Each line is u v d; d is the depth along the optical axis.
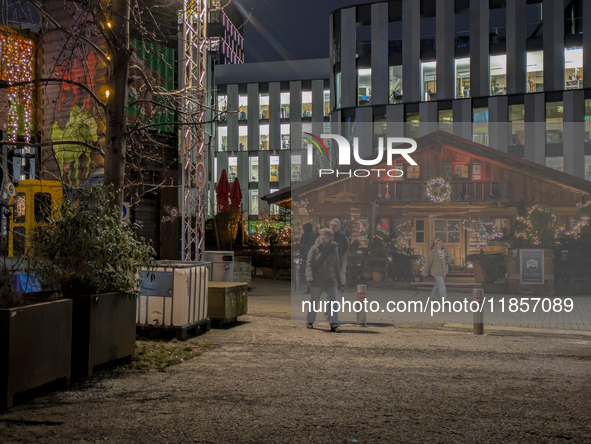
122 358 6.46
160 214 18.48
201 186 13.95
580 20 32.91
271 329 9.37
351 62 36.62
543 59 33.31
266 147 51.44
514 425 4.33
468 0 34.59
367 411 4.68
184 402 4.89
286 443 3.90
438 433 4.13
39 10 6.49
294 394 5.20
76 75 16.56
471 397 5.15
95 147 7.25
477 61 34.41
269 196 20.70
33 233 6.18
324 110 50.84
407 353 7.36
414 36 35.50
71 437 3.96
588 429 4.25
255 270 22.72
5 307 4.75
